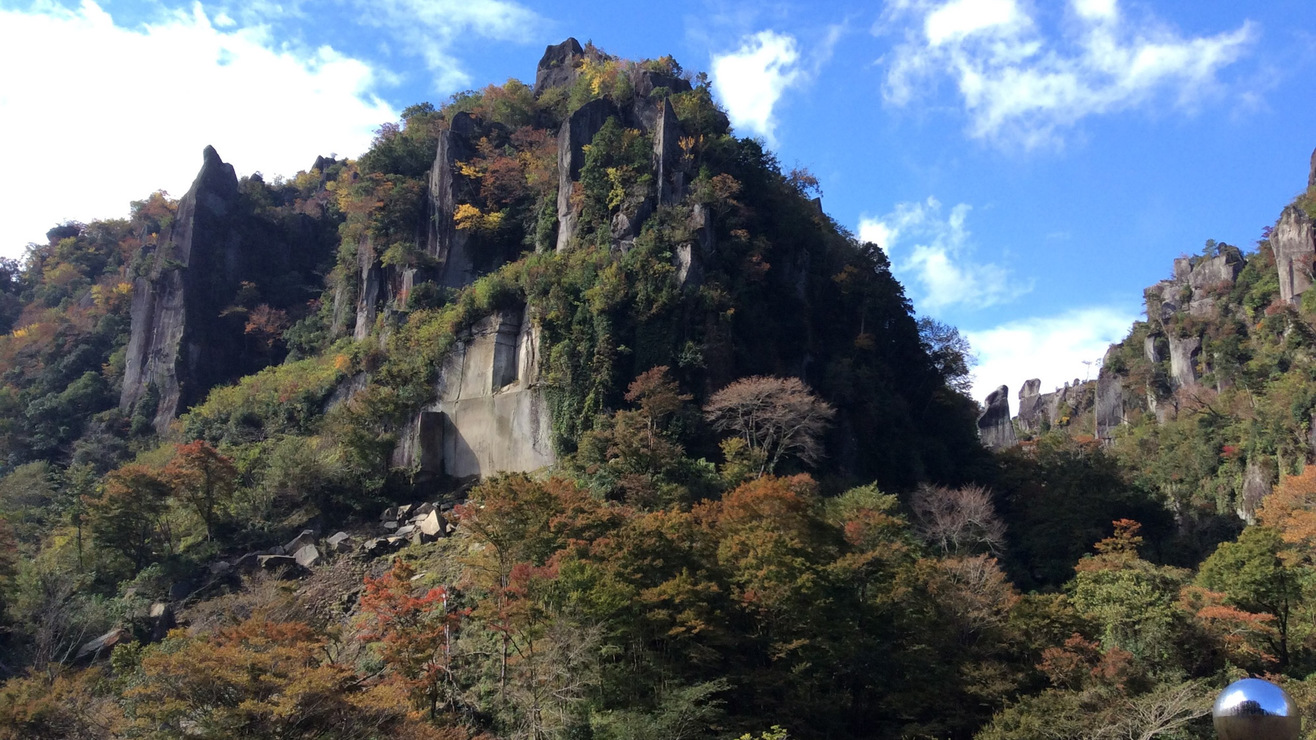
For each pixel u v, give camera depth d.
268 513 72.44
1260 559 54.00
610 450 66.25
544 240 89.56
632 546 46.06
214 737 34.34
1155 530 81.62
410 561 62.56
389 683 41.06
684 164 86.44
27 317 123.69
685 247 78.31
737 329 78.00
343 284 103.38
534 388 75.50
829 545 51.69
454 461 78.00
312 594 60.91
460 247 94.75
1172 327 153.38
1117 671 43.78
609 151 87.38
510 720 41.34
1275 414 100.94
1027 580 69.88
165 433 97.06
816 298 88.06
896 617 48.97
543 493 52.62
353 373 87.94
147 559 68.50
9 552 65.94
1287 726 12.35
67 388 107.06
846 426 78.31
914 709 44.28
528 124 109.50
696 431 70.31
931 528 69.00
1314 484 69.88
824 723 43.72
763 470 66.31
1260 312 140.62
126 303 116.88
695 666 43.44
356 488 75.06
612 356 73.88
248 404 91.31
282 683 36.12
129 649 50.53
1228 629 51.22
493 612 43.62
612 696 41.81
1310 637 51.97
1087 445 101.94
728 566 48.06
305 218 125.50
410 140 107.81
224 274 113.44
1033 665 47.06
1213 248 176.50
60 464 97.25
